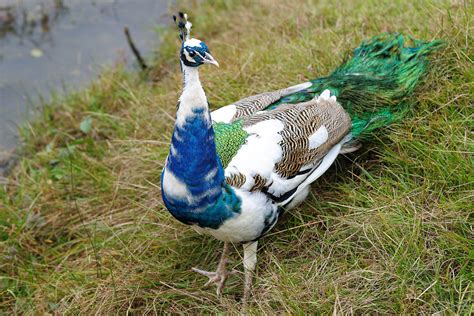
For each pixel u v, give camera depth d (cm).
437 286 188
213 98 264
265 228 200
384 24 273
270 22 313
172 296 210
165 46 343
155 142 252
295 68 264
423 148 217
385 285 192
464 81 231
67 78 328
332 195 223
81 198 260
